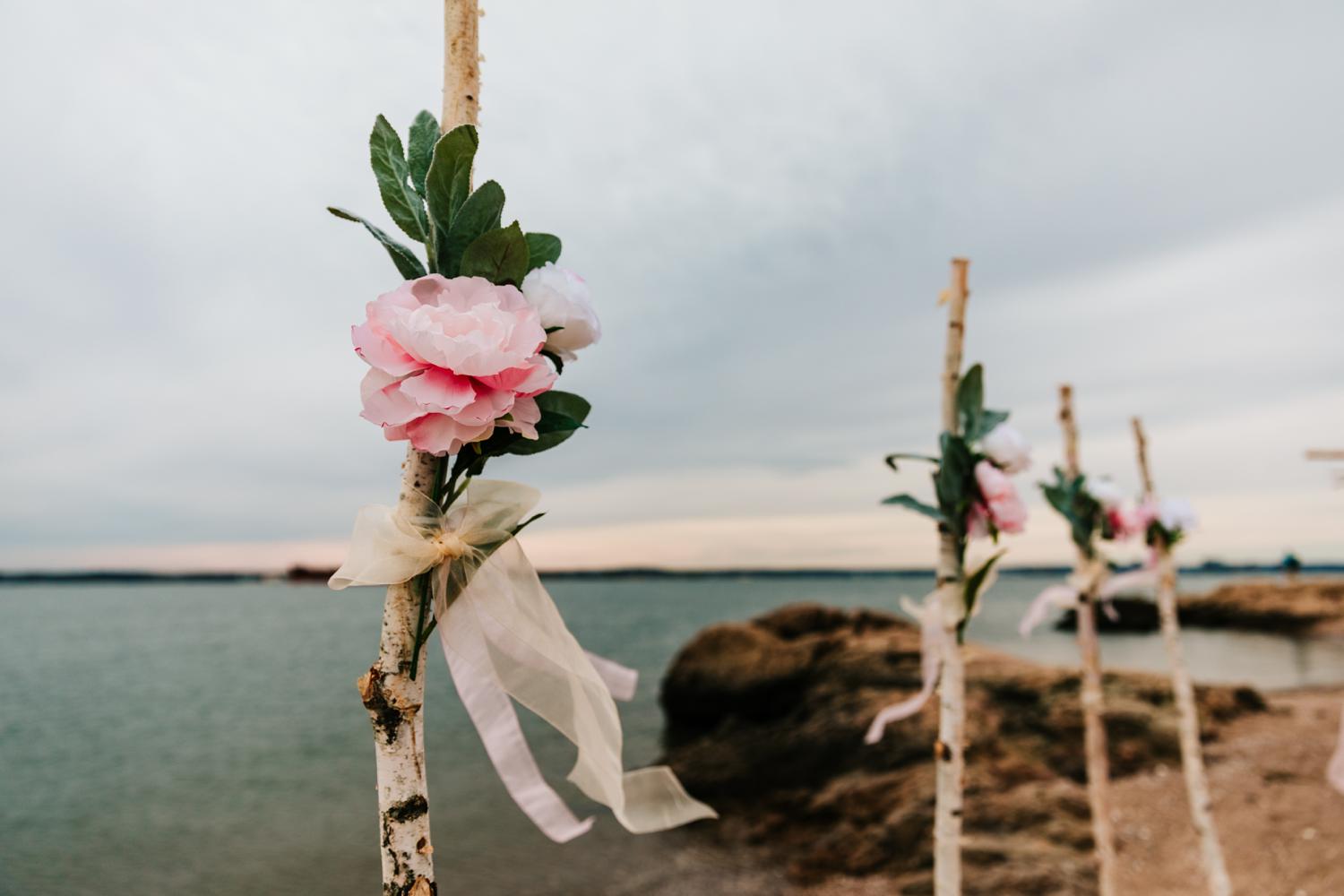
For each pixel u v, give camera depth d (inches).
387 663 47.1
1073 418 176.4
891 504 95.0
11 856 385.1
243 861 368.8
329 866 357.7
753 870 288.8
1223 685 386.6
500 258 48.1
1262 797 266.1
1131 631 1337.4
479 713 48.0
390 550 46.8
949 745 93.4
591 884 292.4
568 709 49.3
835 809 316.8
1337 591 1282.0
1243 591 1357.0
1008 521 89.3
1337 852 218.8
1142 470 181.2
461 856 332.8
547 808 47.6
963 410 94.0
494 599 48.8
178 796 498.3
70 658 1309.1
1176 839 251.6
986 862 240.2
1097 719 179.9
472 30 53.5
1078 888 224.4
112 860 377.7
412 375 44.2
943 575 94.7
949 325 95.9
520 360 43.4
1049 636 1316.4
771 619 528.1
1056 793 282.5
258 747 643.5
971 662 398.3
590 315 49.4
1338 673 775.7
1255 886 215.5
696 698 485.4
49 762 611.8
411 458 49.3
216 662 1242.0
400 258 48.7
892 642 442.6
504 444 49.7
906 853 272.1
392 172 50.4
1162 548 180.7
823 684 416.8
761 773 366.6
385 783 46.6
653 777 51.4
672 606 2551.7
